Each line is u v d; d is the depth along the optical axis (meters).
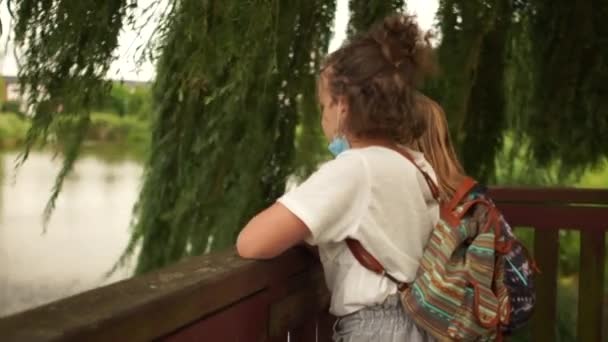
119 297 0.96
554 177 3.10
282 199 1.26
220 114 2.71
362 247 1.30
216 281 1.14
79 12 2.10
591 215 2.41
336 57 1.39
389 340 1.29
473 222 1.33
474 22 2.60
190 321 1.07
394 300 1.31
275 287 1.38
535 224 2.44
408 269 1.32
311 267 1.55
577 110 2.90
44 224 2.54
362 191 1.27
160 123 2.85
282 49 2.57
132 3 2.12
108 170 3.09
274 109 2.75
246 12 2.22
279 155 2.86
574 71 2.86
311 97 2.76
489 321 1.26
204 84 2.42
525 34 2.94
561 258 3.51
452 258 1.31
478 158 2.89
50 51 2.13
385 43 1.35
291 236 1.24
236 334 1.24
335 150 1.43
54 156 2.39
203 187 2.82
